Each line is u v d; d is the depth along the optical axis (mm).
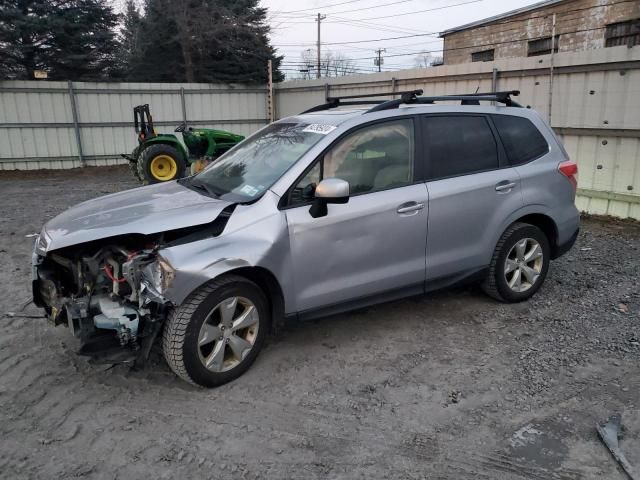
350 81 15023
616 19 14125
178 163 12695
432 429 3102
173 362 3385
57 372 3781
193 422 3189
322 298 3836
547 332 4320
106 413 3283
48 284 3725
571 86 8742
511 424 3135
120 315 3340
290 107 18125
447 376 3680
